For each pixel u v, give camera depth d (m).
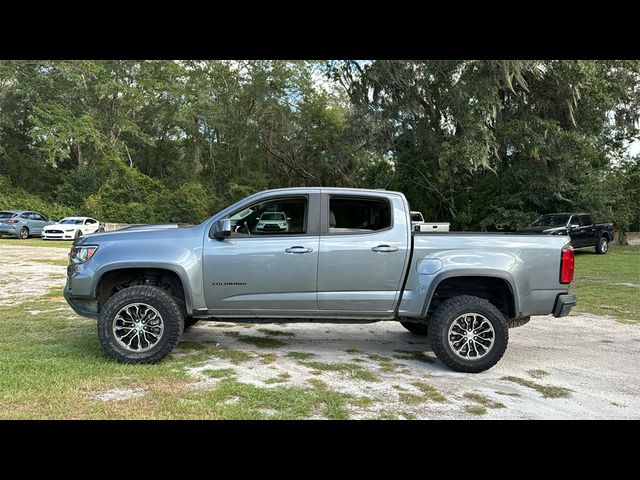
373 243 4.95
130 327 4.82
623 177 23.02
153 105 39.38
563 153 20.69
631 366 5.08
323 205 5.07
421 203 26.64
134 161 41.53
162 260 4.86
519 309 4.89
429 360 5.25
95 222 27.12
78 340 5.58
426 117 24.16
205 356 5.19
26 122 38.81
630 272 13.06
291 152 36.75
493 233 5.12
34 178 38.94
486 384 4.45
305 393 4.06
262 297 4.97
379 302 4.97
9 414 3.51
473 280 5.09
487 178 24.14
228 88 38.03
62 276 10.80
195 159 37.97
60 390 3.97
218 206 35.03
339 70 25.56
